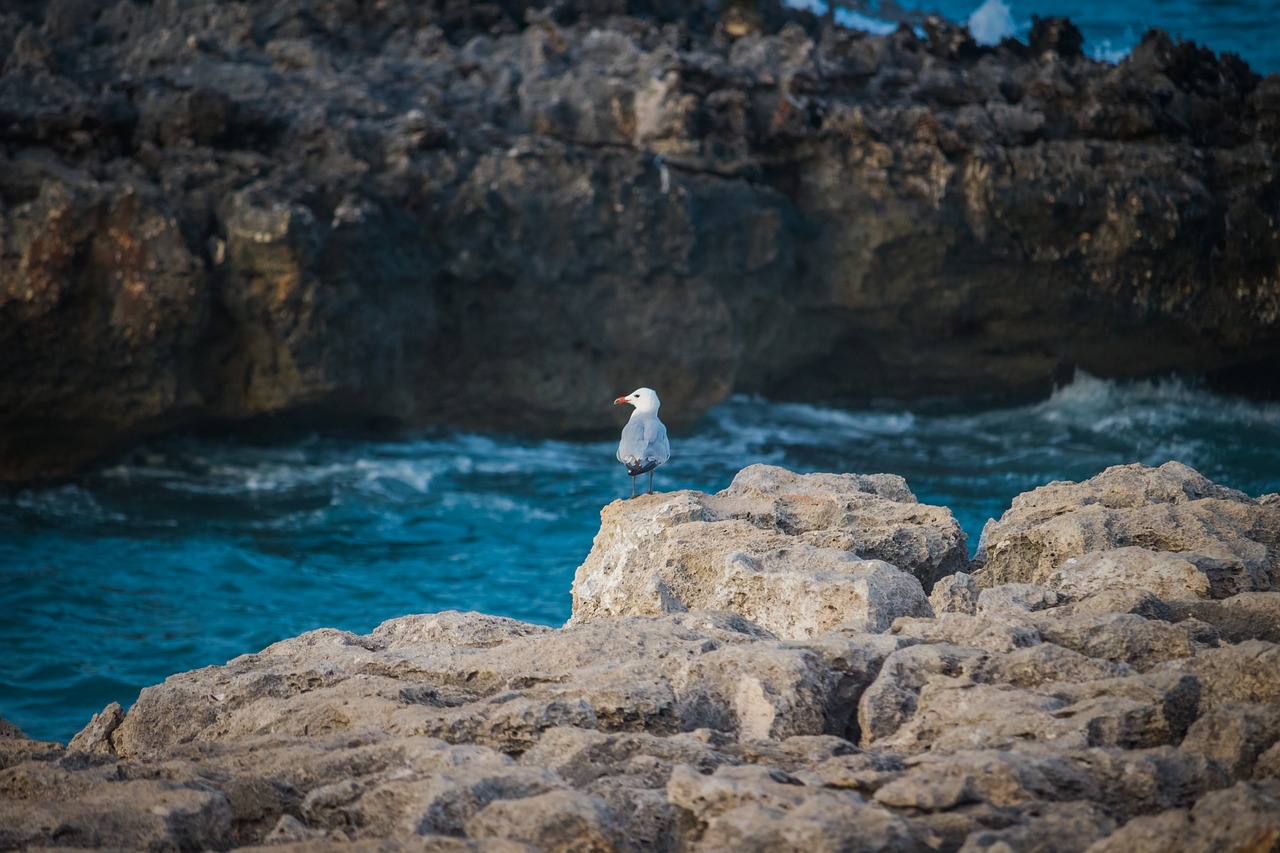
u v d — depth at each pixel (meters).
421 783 12.40
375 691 15.77
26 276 50.41
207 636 37.41
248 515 50.75
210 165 54.53
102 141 55.00
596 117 62.69
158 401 53.59
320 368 54.53
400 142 58.34
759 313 64.94
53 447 54.50
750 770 12.45
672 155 61.91
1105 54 92.69
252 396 55.03
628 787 12.42
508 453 60.75
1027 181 63.47
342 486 54.38
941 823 11.29
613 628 16.86
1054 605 17.88
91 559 45.06
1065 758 12.26
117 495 53.00
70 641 36.72
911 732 13.73
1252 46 95.38
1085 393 70.06
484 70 65.56
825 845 10.69
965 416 69.44
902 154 63.53
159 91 58.19
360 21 69.62
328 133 57.41
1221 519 20.41
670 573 19.72
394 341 57.50
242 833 12.91
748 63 67.50
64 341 51.88
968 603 18.30
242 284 53.22
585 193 59.69
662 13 74.50
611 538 21.22
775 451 62.09
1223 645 15.31
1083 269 65.06
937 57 70.62
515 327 60.88
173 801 12.59
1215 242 65.88
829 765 12.73
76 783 13.52
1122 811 11.83
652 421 22.42
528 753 13.38
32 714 31.77
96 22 69.38
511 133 62.78
